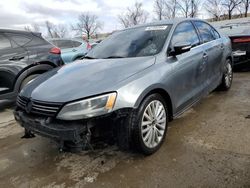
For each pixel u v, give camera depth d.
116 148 3.41
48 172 3.05
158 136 3.28
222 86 5.44
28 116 3.03
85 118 2.68
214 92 5.55
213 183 2.57
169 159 3.06
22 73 5.38
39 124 2.85
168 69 3.41
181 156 3.10
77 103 2.71
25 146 3.78
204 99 5.14
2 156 3.55
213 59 4.70
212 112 4.41
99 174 2.91
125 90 2.85
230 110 4.43
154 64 3.33
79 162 3.18
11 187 2.85
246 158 2.94
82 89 2.83
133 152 3.26
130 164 3.04
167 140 3.52
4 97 5.23
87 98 2.71
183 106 3.78
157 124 3.24
